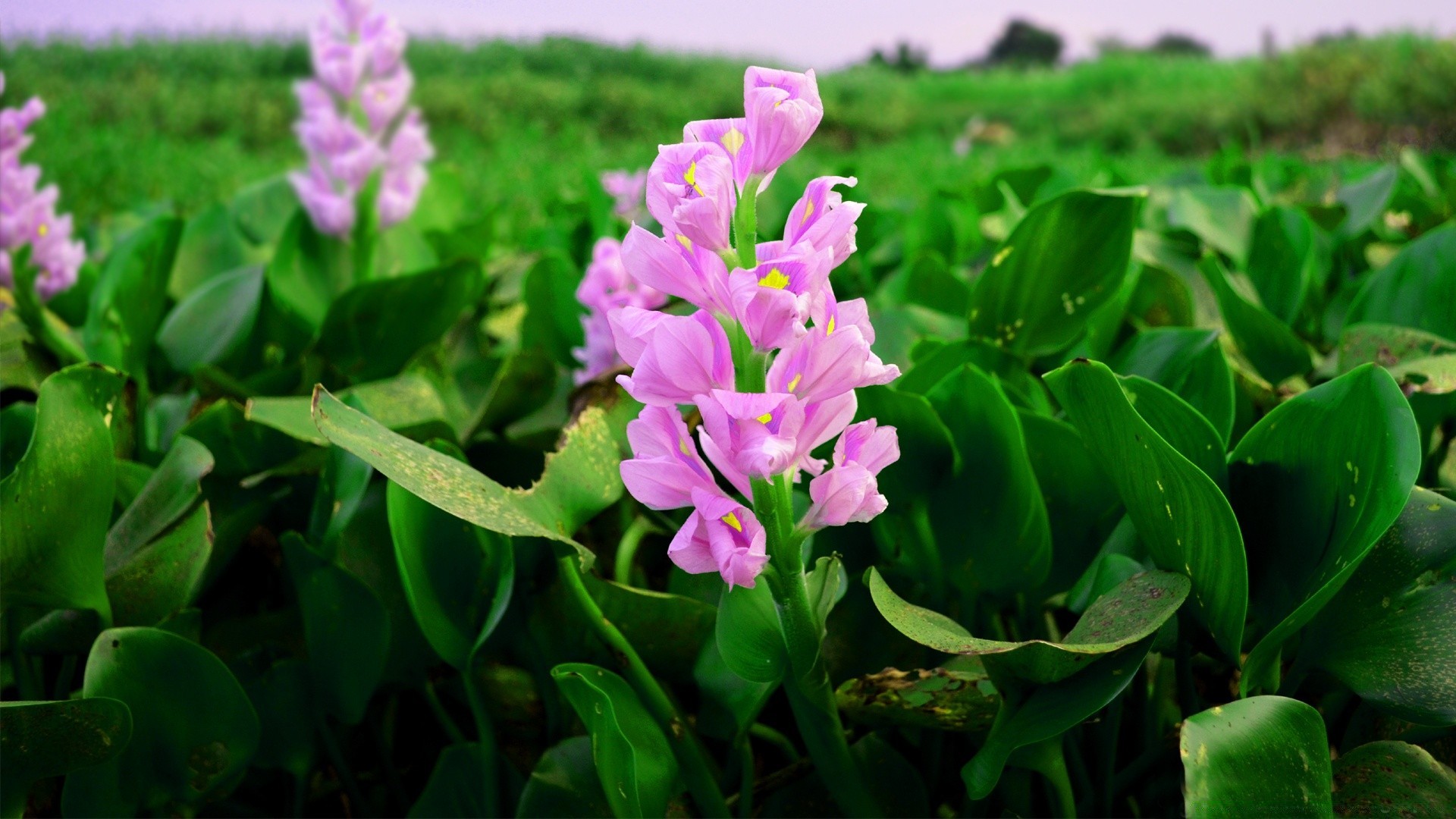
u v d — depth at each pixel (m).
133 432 0.65
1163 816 0.50
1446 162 1.21
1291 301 0.80
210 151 4.01
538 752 0.60
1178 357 0.59
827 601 0.43
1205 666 0.53
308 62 8.13
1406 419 0.41
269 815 0.60
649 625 0.51
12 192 0.76
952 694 0.45
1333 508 0.44
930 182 2.61
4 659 0.57
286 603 0.67
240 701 0.49
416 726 0.63
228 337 0.82
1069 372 0.43
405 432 0.60
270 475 0.64
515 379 0.68
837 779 0.46
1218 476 0.47
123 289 0.74
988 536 0.51
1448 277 0.65
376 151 0.85
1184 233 0.89
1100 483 0.52
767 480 0.36
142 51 7.59
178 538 0.54
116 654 0.47
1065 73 11.82
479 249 1.15
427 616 0.49
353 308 0.78
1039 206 0.62
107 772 0.49
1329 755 0.40
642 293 0.69
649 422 0.37
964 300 0.82
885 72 11.70
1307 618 0.41
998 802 0.52
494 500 0.45
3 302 0.84
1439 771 0.43
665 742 0.46
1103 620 0.43
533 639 0.53
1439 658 0.41
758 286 0.34
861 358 0.36
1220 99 8.16
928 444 0.50
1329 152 6.20
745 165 0.36
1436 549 0.43
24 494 0.47
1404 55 6.96
